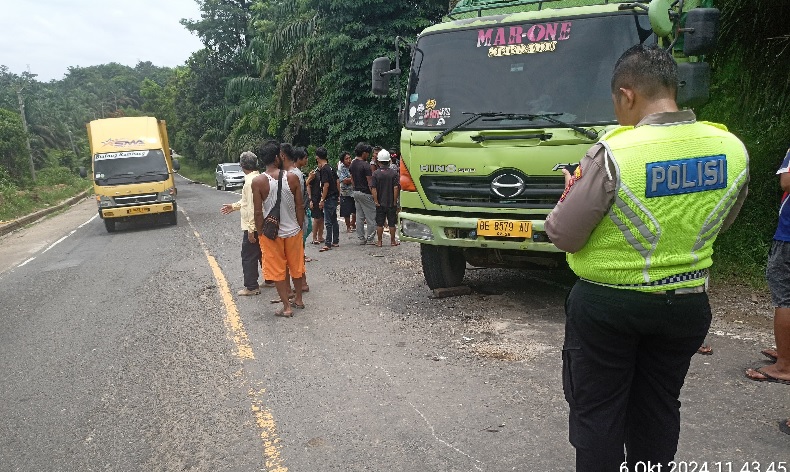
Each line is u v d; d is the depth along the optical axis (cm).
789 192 392
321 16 1939
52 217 2405
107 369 514
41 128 5659
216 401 430
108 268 1032
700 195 213
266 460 344
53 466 356
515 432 359
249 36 4744
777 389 399
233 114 3966
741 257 671
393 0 1827
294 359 505
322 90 2181
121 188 1588
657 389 237
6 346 607
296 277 654
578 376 234
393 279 780
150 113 9700
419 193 585
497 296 661
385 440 358
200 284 829
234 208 730
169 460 353
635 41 509
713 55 697
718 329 518
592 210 213
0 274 1084
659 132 213
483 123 546
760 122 719
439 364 473
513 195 533
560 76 529
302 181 689
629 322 218
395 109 1869
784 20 649
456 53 577
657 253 214
